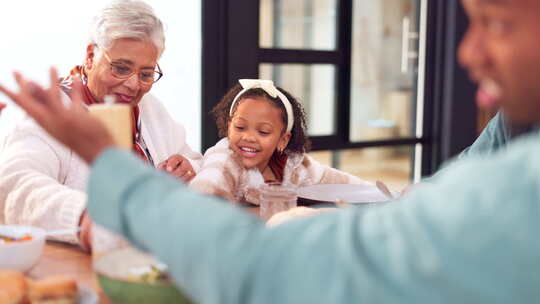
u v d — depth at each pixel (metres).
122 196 0.59
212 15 3.17
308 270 0.51
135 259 0.91
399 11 4.10
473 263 0.45
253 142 1.88
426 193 0.50
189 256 0.55
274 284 0.52
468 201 0.47
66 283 0.84
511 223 0.44
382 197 1.69
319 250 0.51
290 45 3.67
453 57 4.12
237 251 0.53
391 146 4.12
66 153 1.66
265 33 3.57
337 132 3.88
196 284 0.55
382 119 4.18
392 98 4.19
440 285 0.46
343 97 3.86
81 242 1.19
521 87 0.48
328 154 4.11
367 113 4.10
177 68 3.09
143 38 1.72
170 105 3.10
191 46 3.13
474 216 0.46
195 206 0.56
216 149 1.94
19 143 1.61
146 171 0.60
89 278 1.04
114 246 0.89
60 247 1.24
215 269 0.53
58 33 2.53
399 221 0.50
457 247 0.46
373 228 0.51
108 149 0.61
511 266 0.44
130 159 0.61
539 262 0.43
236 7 3.22
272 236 0.54
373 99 4.11
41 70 2.51
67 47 2.56
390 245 0.49
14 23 2.43
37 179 1.40
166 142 2.07
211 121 3.23
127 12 1.71
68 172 1.68
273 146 1.93
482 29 0.50
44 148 1.62
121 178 0.59
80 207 1.25
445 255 0.46
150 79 1.81
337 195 1.71
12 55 2.44
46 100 0.61
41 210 1.30
